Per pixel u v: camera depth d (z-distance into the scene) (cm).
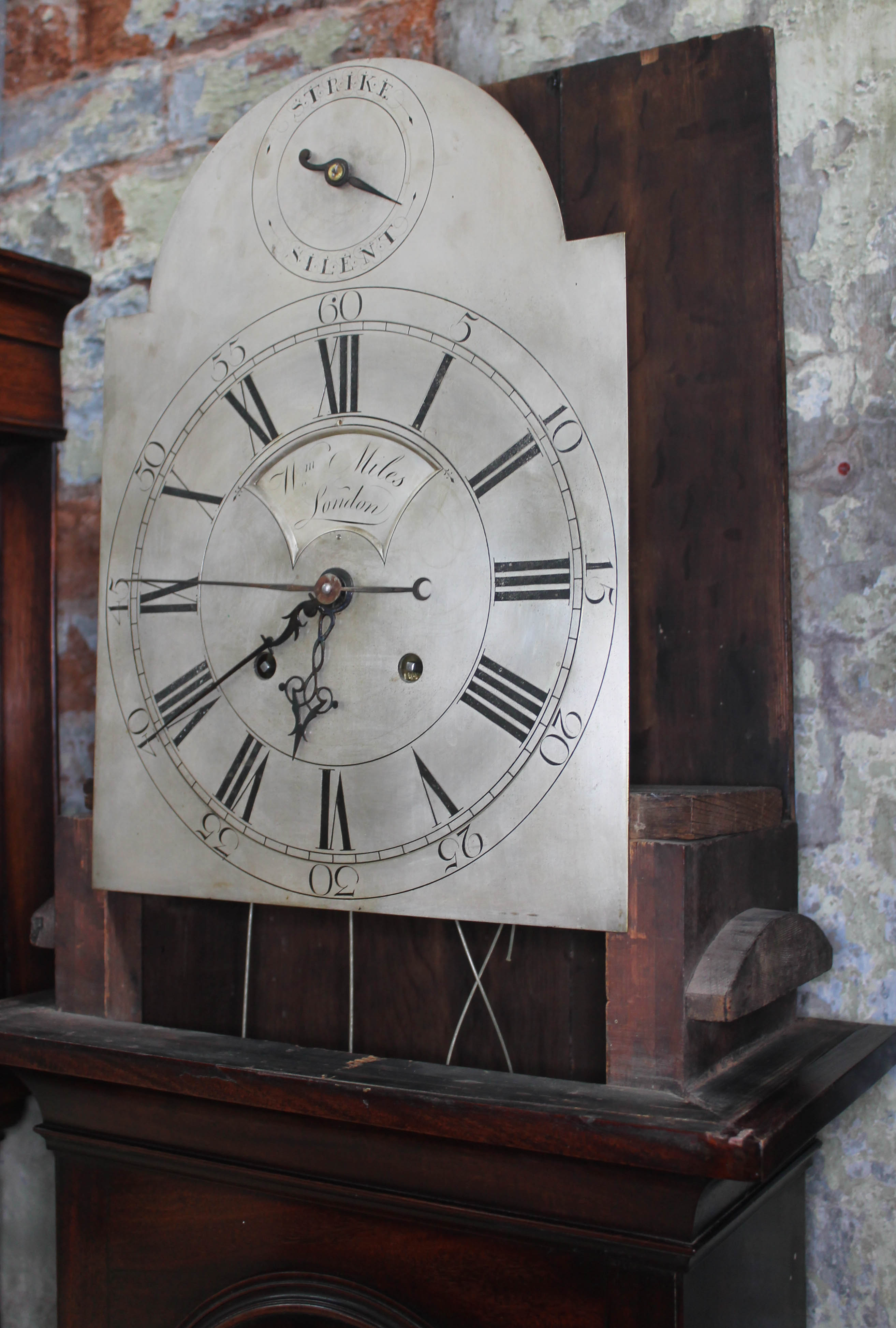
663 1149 128
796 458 172
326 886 163
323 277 170
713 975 140
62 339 200
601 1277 140
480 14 196
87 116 233
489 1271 147
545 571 153
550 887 148
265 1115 155
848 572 169
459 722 156
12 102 238
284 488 170
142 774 177
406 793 159
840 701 169
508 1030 166
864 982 168
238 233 177
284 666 168
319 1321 164
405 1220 152
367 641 163
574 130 182
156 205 226
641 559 176
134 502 181
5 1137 215
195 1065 156
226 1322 162
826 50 172
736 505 171
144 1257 171
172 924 187
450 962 170
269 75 216
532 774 151
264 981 182
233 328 176
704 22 180
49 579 204
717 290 172
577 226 181
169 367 180
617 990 144
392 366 164
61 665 230
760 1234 154
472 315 159
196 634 175
